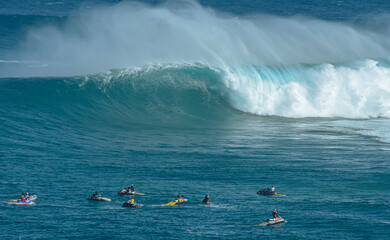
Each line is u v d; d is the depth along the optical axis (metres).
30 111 99.12
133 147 85.00
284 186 67.00
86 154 79.50
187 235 51.25
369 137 95.62
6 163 72.12
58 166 72.69
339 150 85.38
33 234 50.69
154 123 104.19
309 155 82.00
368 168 74.94
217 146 87.25
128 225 53.59
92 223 53.88
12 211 56.25
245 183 68.25
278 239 50.41
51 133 89.88
